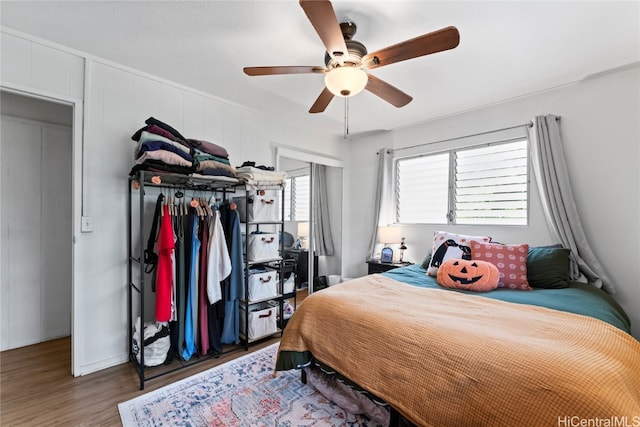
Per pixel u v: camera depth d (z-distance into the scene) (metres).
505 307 1.66
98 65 2.14
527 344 1.14
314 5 1.19
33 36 1.86
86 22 1.74
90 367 2.09
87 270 2.09
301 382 1.96
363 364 1.46
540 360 1.04
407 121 3.52
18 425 1.55
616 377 0.97
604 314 1.60
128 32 1.84
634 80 2.25
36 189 2.62
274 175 2.65
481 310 1.61
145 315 2.35
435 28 1.77
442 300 1.80
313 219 3.98
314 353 1.72
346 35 1.71
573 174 2.52
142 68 2.29
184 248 2.28
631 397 0.93
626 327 1.71
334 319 1.69
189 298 2.26
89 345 2.10
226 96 2.81
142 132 2.03
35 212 2.61
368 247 4.17
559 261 2.22
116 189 2.23
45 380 1.98
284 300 3.04
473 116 3.15
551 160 2.54
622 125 2.30
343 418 1.61
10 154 2.50
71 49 2.01
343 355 1.57
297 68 1.70
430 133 3.51
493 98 2.82
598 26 1.74
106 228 2.18
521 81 2.47
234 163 2.98
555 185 2.51
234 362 2.26
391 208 3.89
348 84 1.69
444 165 3.44
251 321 2.55
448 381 1.15
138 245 2.34
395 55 1.54
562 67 2.24
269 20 1.72
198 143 2.38
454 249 2.53
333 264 4.22
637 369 1.10
